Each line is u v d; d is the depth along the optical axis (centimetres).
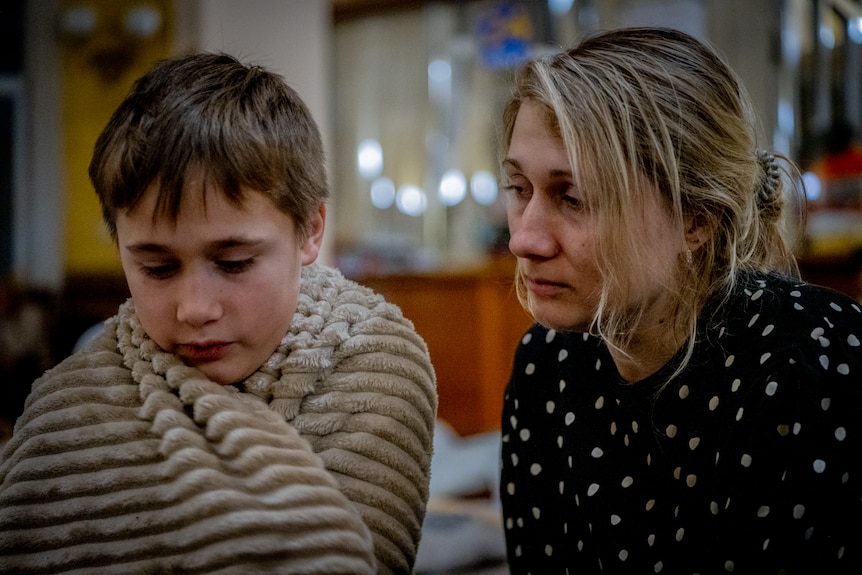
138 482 68
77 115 464
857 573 76
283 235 76
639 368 91
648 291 82
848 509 76
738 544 80
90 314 434
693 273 85
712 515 83
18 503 69
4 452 75
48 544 67
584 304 82
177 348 75
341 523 64
